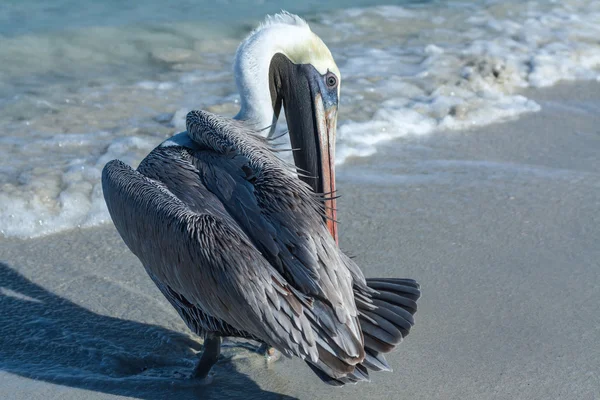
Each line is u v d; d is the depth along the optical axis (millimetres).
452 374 5793
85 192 8367
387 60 12500
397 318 5348
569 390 5598
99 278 7113
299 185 5297
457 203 8359
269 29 6215
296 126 6305
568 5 15234
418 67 12188
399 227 7883
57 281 7035
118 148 9328
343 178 8883
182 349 6227
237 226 5254
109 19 14023
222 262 5012
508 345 6105
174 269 5273
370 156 9469
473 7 15133
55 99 10859
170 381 5734
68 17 14031
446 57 12570
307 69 6215
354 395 5617
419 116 10523
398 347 6094
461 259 7320
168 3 14984
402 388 5664
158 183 5609
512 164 9297
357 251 7438
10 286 6914
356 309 5219
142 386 5703
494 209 8227
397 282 5578
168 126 10062
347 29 13914
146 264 5559
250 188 5332
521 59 12500
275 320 4949
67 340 6230
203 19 14172
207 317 5512
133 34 13391
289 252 5027
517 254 7398
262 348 6156
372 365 5176
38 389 5613
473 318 6445
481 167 9219
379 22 14273
